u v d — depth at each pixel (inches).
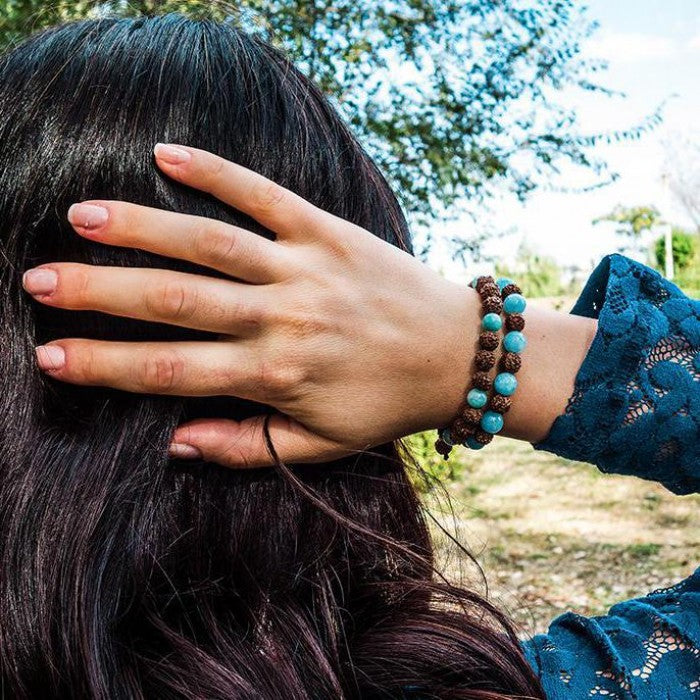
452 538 31.3
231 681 23.6
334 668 25.4
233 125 25.5
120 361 23.5
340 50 168.9
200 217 23.8
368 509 28.5
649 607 28.6
